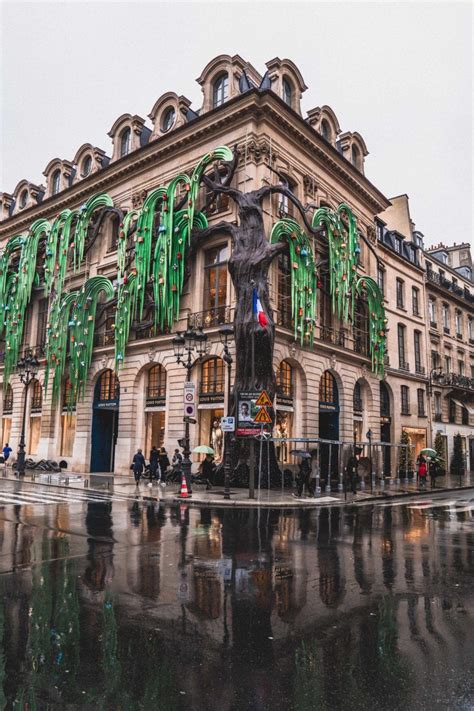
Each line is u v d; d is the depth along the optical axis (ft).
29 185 124.26
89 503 52.75
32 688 13.39
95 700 12.78
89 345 94.12
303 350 82.33
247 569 26.20
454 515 50.01
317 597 21.50
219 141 83.05
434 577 25.11
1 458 103.50
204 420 78.84
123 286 88.48
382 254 114.42
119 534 35.68
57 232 105.60
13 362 113.91
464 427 139.03
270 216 78.13
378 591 22.53
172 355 82.38
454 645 16.42
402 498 68.80
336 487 75.66
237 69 84.99
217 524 41.14
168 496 58.90
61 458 100.78
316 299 86.43
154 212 85.76
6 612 19.12
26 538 33.63
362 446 96.53
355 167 99.50
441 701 12.82
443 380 130.82
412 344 122.31
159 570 25.61
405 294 123.03
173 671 14.39
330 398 90.38
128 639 16.65
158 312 83.61
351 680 13.93
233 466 70.28
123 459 86.53
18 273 115.34
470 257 171.22
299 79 88.94
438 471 118.21
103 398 95.81
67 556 28.48
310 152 88.89
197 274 81.76
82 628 17.56
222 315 78.13
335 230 87.76
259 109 78.84
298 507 54.03
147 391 88.38
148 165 93.20
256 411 60.54
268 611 19.60
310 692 13.24
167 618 18.65
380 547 32.78
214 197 80.33
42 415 104.22
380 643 16.53
